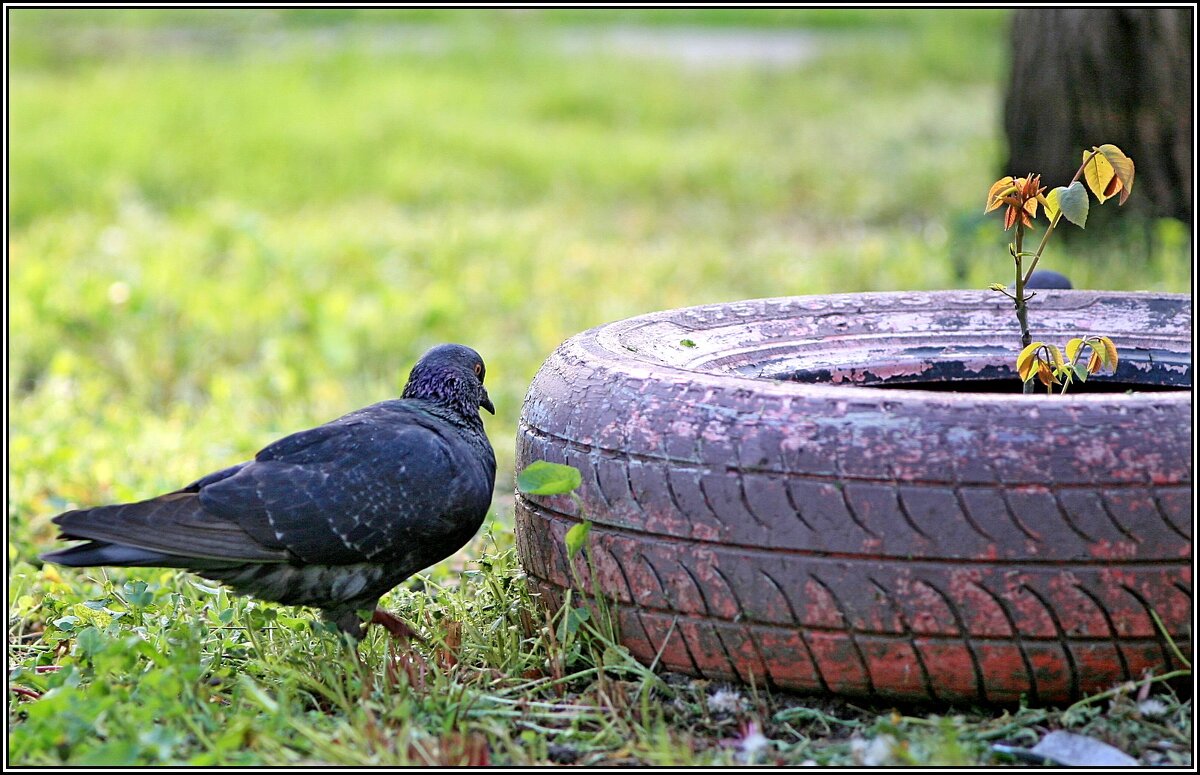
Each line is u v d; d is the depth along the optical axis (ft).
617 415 23.25
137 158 92.84
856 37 163.32
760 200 86.99
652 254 70.64
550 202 87.71
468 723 22.79
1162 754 21.03
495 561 28.94
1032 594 21.09
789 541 21.71
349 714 22.98
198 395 51.57
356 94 119.34
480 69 136.67
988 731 21.72
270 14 170.40
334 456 24.39
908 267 62.08
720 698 22.84
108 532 22.85
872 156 96.27
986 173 85.35
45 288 57.67
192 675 22.98
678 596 22.72
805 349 28.96
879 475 21.18
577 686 24.54
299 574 24.47
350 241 72.38
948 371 29.14
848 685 22.39
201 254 70.18
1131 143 53.83
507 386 49.62
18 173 86.84
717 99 122.62
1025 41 56.13
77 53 139.74
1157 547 20.90
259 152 97.25
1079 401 21.33
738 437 21.95
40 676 24.84
